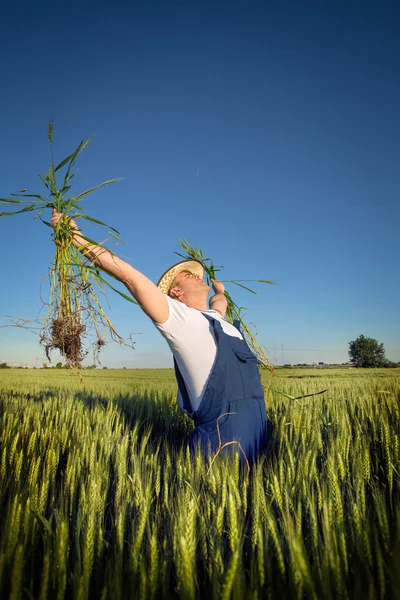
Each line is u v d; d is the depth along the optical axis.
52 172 2.36
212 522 1.48
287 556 1.28
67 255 2.34
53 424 3.64
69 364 2.38
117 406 4.47
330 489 1.70
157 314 2.14
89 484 1.84
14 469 2.12
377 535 1.30
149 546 1.30
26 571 1.30
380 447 2.77
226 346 2.35
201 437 2.34
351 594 1.14
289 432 3.12
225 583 1.04
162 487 1.97
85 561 1.21
